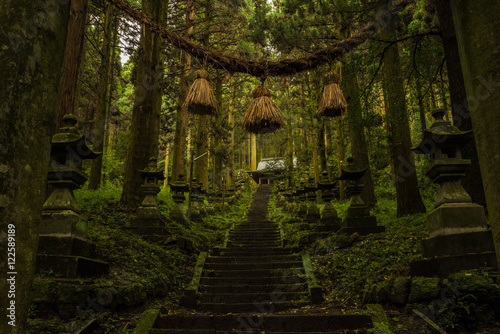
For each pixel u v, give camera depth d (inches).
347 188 310.2
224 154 732.0
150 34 379.9
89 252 174.4
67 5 51.8
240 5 574.2
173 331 144.0
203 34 579.2
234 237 422.3
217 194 738.2
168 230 314.2
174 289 226.8
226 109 904.9
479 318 121.7
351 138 439.8
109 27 479.8
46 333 120.4
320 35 377.1
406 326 133.3
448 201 158.6
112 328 138.9
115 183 742.5
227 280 255.6
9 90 41.6
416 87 299.4
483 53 44.1
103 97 468.1
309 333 148.6
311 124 657.6
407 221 297.0
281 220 530.9
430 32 237.3
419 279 146.0
